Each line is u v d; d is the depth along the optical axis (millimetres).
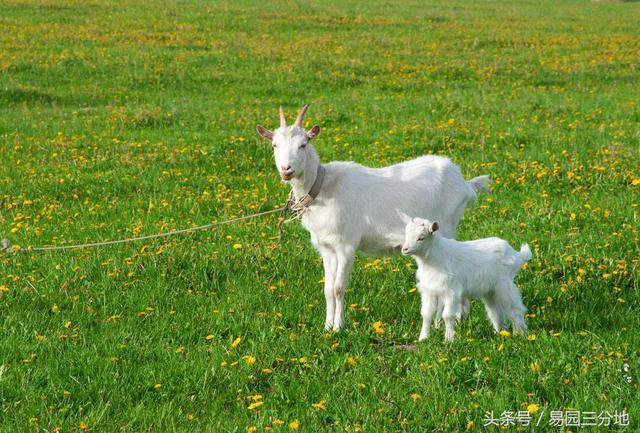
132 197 11695
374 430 5363
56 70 22625
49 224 10320
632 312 7254
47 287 8023
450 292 6590
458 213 7930
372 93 20344
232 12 34812
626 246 8984
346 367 6414
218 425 5523
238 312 7453
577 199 10961
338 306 7270
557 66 24172
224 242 9461
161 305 7699
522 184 11734
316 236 7441
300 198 7367
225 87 21219
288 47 26656
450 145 14375
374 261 8648
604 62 24953
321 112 17562
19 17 31156
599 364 6031
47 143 15031
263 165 13539
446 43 28547
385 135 15320
